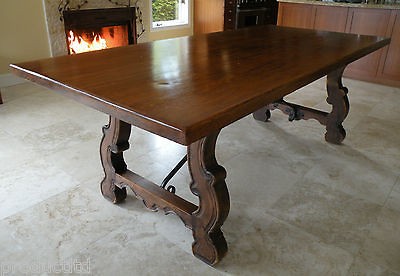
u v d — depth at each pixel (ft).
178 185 7.13
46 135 9.23
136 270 5.06
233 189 7.01
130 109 3.60
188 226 5.25
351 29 14.47
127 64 5.47
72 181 7.16
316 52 6.58
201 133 3.31
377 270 5.09
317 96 12.69
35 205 6.37
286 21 16.19
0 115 10.47
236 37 8.24
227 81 4.62
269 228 5.93
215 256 5.04
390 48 13.70
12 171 7.45
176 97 3.97
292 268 5.12
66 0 13.80
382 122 10.46
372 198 6.77
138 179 6.02
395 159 8.27
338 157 8.34
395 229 5.94
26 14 12.93
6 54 12.84
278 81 4.64
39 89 12.89
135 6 16.47
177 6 19.40
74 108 11.21
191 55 6.22
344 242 5.63
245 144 8.97
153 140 9.11
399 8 12.96
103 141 6.09
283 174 7.58
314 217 6.22
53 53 14.07
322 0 15.65
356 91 13.42
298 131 9.79
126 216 6.17
